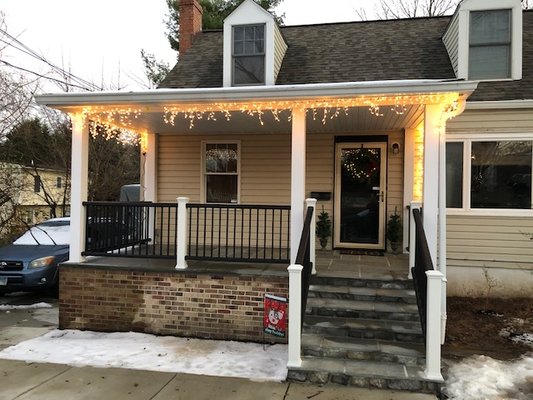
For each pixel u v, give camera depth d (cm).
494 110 718
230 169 855
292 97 526
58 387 419
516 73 742
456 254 738
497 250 725
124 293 590
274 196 830
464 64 748
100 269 598
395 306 518
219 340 558
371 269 614
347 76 795
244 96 534
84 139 625
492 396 395
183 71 913
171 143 869
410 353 445
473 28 769
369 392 407
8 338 568
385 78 773
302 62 870
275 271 567
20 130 1232
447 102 524
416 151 763
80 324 603
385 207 789
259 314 551
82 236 624
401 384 410
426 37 897
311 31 997
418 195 762
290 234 561
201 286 568
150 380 434
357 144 799
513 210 719
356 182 804
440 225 550
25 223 1136
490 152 730
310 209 564
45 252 771
